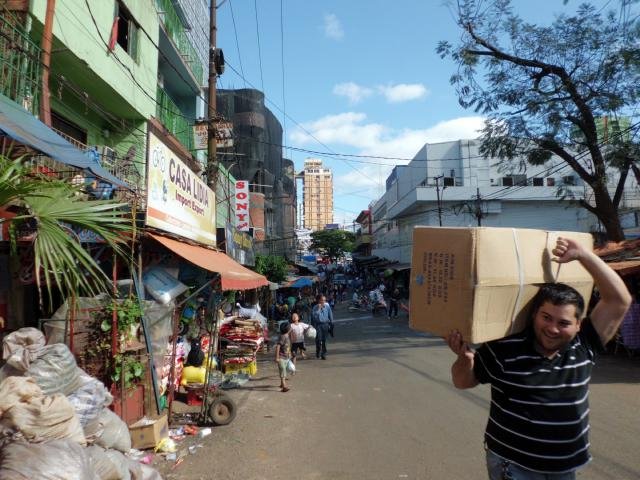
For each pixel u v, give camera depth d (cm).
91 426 369
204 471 477
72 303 444
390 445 538
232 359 938
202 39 1925
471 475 450
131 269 591
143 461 495
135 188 634
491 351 228
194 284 872
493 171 3228
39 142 394
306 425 629
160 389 644
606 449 500
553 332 212
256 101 3197
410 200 3331
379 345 1390
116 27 1008
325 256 6988
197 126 1348
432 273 230
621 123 1628
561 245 232
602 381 844
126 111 1124
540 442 212
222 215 1861
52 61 871
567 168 3120
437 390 801
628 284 1234
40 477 243
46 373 351
